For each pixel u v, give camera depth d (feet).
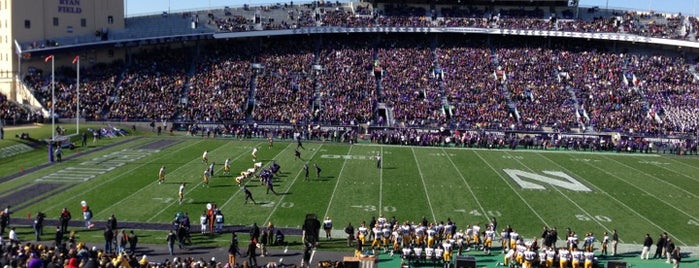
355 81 257.14
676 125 228.84
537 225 109.91
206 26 285.84
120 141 197.77
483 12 309.42
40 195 122.62
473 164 171.53
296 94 245.45
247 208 116.78
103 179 138.31
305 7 322.14
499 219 113.09
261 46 288.30
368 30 286.05
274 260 90.22
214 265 73.10
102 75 248.32
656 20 305.73
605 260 94.17
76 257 66.69
